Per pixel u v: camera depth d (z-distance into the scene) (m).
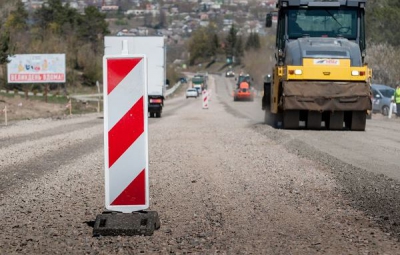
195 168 25.08
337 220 15.40
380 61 108.00
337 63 43.19
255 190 19.84
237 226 14.86
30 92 118.44
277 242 13.31
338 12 45.44
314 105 43.12
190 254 12.38
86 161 27.98
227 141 36.62
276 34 47.56
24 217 16.12
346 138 38.66
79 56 158.75
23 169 25.47
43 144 36.28
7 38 90.38
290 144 34.09
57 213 16.62
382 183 20.95
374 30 132.38
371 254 12.27
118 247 12.98
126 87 14.21
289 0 45.25
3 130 49.28
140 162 14.41
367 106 43.28
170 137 39.91
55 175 23.70
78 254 12.51
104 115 14.31
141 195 14.49
